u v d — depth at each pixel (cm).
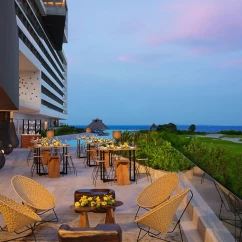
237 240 376
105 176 1130
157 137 1508
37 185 602
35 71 4378
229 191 399
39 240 511
